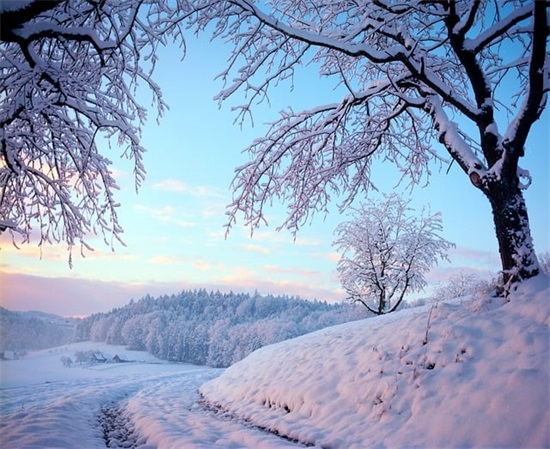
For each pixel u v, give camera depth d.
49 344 164.75
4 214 9.31
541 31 5.97
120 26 7.32
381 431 6.13
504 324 6.61
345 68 10.61
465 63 7.86
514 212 7.34
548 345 5.64
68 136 8.72
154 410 11.05
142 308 177.75
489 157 7.84
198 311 169.12
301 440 6.88
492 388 5.49
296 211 10.77
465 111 8.00
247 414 9.40
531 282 7.08
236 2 6.84
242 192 10.05
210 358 107.75
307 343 12.55
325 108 9.80
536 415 4.72
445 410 5.71
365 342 9.60
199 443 6.64
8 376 67.38
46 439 6.61
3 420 8.71
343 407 7.49
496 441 4.80
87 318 197.38
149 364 96.38
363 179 12.22
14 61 6.18
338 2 8.36
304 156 10.66
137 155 8.81
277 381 10.24
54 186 8.88
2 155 7.59
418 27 9.57
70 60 7.60
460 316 7.63
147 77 7.81
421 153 11.47
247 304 158.00
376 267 26.47
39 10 4.34
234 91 8.42
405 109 10.55
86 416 10.23
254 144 9.73
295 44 9.45
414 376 6.83
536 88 6.53
